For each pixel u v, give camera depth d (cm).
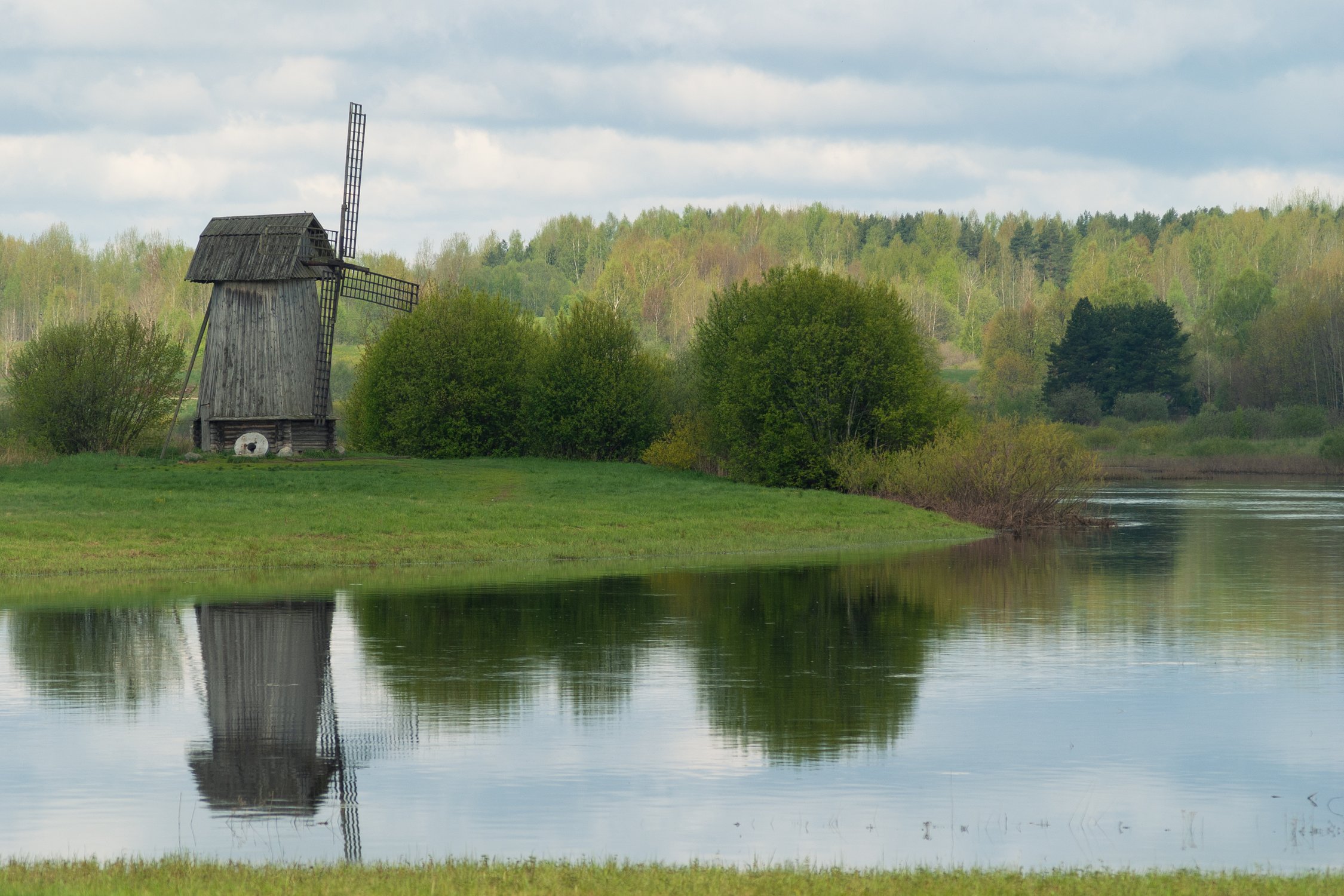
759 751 3728
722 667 4891
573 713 4156
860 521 10825
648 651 5191
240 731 3925
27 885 2450
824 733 3925
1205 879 2603
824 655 5141
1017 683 4641
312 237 14925
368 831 3041
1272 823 3134
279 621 5856
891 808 3238
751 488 13112
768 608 6366
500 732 3931
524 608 6309
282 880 2505
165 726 3975
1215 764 3628
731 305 15812
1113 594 6962
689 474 15300
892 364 13825
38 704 4244
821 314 14050
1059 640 5512
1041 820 3147
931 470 12294
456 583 7256
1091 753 3731
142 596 6631
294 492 11281
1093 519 12094
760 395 13925
